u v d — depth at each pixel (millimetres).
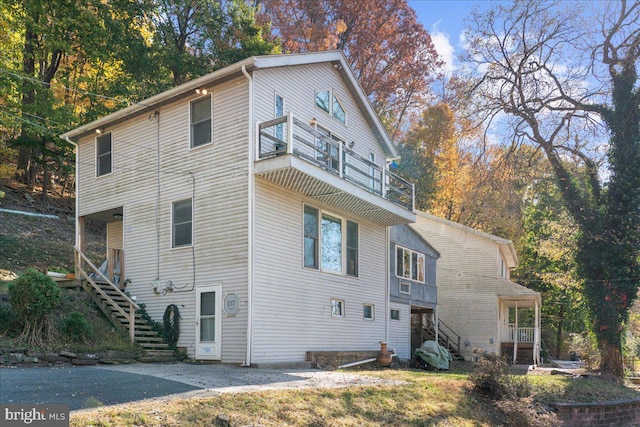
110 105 25844
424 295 23391
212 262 13914
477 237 27719
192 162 14805
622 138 18922
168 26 27312
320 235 16016
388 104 37031
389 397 10141
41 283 11938
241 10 28172
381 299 19203
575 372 19109
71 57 29141
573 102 19750
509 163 21141
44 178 25750
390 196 19562
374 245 19172
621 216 18766
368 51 35562
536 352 26094
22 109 22969
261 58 13961
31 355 10844
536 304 26562
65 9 23516
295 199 15031
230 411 7531
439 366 19406
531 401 11430
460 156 25141
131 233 15922
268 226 13883
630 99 18484
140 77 26375
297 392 9062
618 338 18734
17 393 7457
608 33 18828
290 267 14562
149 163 15867
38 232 22172
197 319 13945
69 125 23766
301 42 33625
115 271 15953
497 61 20641
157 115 15883
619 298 18766
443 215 34531
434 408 10203
